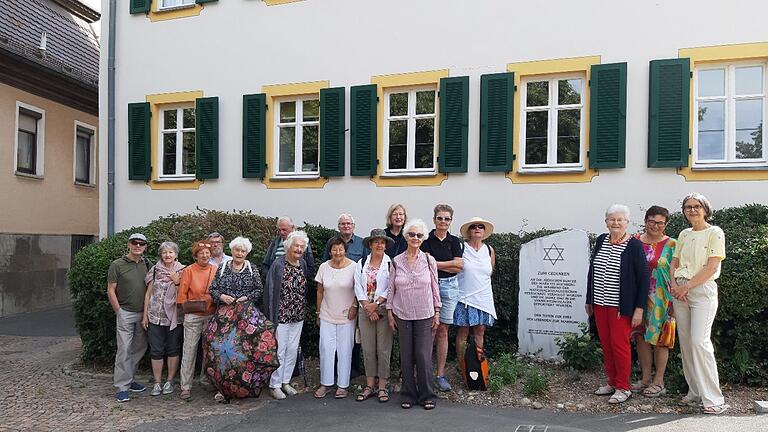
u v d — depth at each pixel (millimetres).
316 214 10602
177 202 11641
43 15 15688
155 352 6594
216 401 6348
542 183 9180
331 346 6348
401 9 10039
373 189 10211
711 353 5543
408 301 5883
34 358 8961
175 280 6621
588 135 8977
